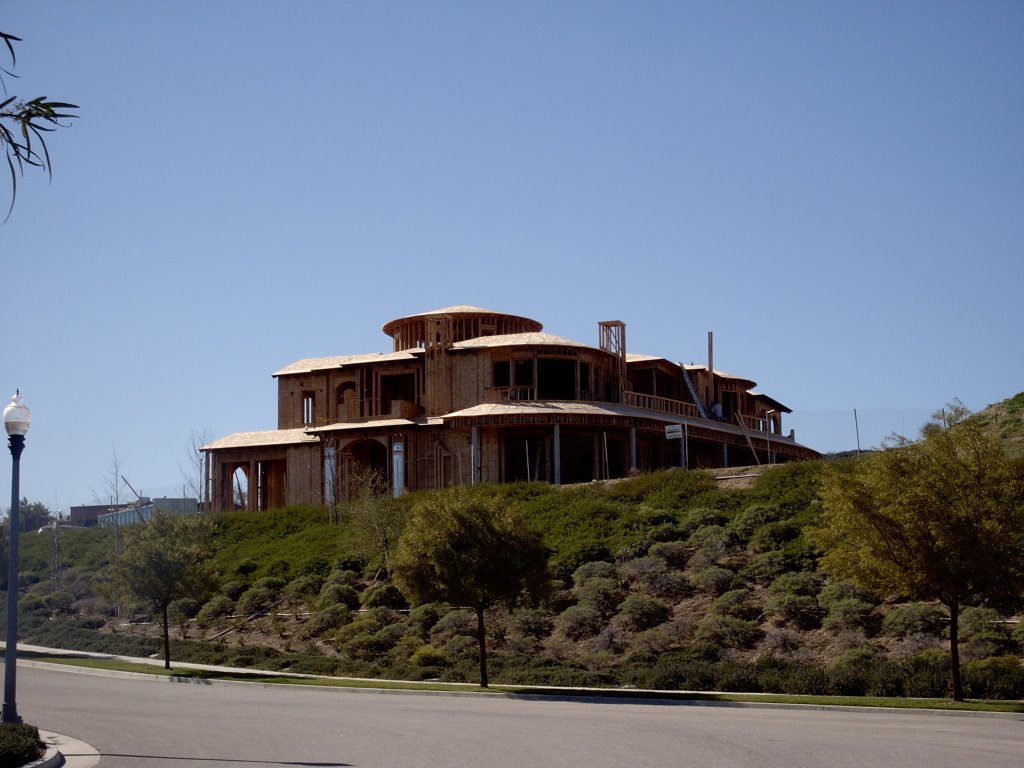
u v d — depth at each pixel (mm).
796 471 48594
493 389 64875
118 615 55281
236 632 47594
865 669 30344
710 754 18156
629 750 18781
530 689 31219
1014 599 27875
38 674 37625
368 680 34719
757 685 30562
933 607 34438
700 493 50031
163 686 33781
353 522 53094
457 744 19969
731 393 81250
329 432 66500
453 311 72125
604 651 37094
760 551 42656
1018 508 28047
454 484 62156
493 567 32781
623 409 64062
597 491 53438
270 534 60562
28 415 22906
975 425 29125
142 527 43438
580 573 44281
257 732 22469
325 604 47406
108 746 21031
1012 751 18172
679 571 42844
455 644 39750
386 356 70688
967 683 28016
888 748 18625
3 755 18172
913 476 28422
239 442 71312
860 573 28828
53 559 68750
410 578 33344
